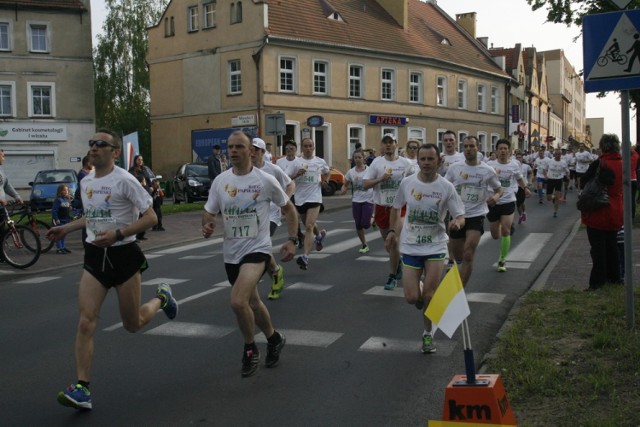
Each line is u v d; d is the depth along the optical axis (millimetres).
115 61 55031
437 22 51906
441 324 3611
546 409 4715
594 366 5465
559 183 19844
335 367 6090
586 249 12828
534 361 5625
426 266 6359
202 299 9148
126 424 4871
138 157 17219
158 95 40781
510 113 54781
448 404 3537
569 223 18219
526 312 7523
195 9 38250
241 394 5434
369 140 39625
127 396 5441
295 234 6086
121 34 54875
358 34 39500
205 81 37781
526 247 13719
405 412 4988
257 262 5809
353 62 38469
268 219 5969
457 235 8430
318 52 36688
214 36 37062
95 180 5457
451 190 6320
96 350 6758
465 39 53438
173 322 7879
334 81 37500
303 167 12297
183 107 39250
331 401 5242
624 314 7012
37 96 38750
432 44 45906
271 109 34938
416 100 43156
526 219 19375
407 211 6434
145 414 5051
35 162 38750
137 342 7039
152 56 40906
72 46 39062
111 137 5453
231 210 5840
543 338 6430
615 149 8438
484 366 5734
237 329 7516
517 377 5312
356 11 41531
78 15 39125
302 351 6602
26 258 12539
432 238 6352
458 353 6457
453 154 12695
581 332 6422
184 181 29359
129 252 5402
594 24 6449
